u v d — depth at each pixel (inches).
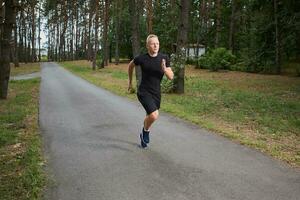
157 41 279.7
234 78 1022.4
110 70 1572.3
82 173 244.8
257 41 1206.3
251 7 1211.2
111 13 2108.8
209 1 1801.2
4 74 652.1
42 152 297.7
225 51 1382.9
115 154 285.7
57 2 1116.5
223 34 1870.1
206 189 212.7
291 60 1259.2
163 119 430.3
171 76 280.5
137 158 273.9
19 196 207.3
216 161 264.2
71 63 2516.0
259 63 1211.2
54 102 600.1
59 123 418.3
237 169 246.7
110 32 2304.4
